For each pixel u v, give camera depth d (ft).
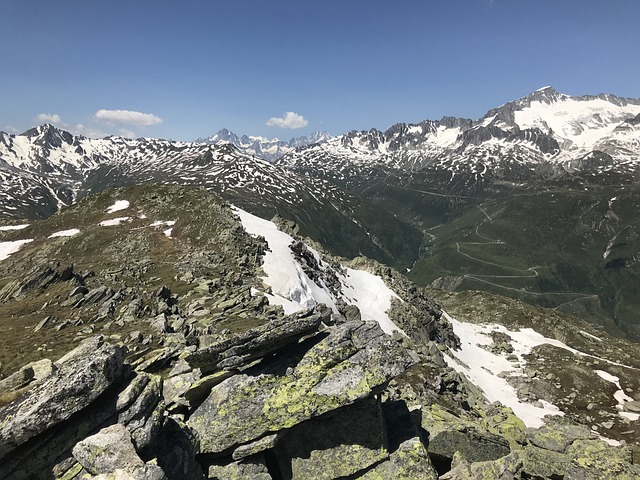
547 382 269.23
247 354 68.74
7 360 118.73
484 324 401.70
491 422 96.43
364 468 62.90
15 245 399.24
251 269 249.14
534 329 388.37
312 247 358.43
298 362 70.13
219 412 63.10
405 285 351.87
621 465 75.25
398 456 64.80
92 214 440.45
